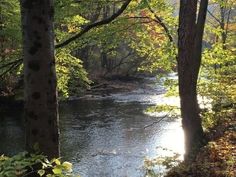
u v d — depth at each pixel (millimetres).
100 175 16094
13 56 10500
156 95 40062
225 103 16500
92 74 51531
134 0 13445
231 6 22922
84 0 11781
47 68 5066
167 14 14750
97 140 21672
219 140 12477
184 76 11773
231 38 27766
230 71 17922
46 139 5086
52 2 5125
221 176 9016
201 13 11789
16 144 20484
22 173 4465
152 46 16000
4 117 27062
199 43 11852
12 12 20141
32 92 5035
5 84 29953
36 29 4977
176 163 13320
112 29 13469
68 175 4094
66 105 33812
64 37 12859
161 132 23344
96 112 30391
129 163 17531
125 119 27500
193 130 12031
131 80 53625
